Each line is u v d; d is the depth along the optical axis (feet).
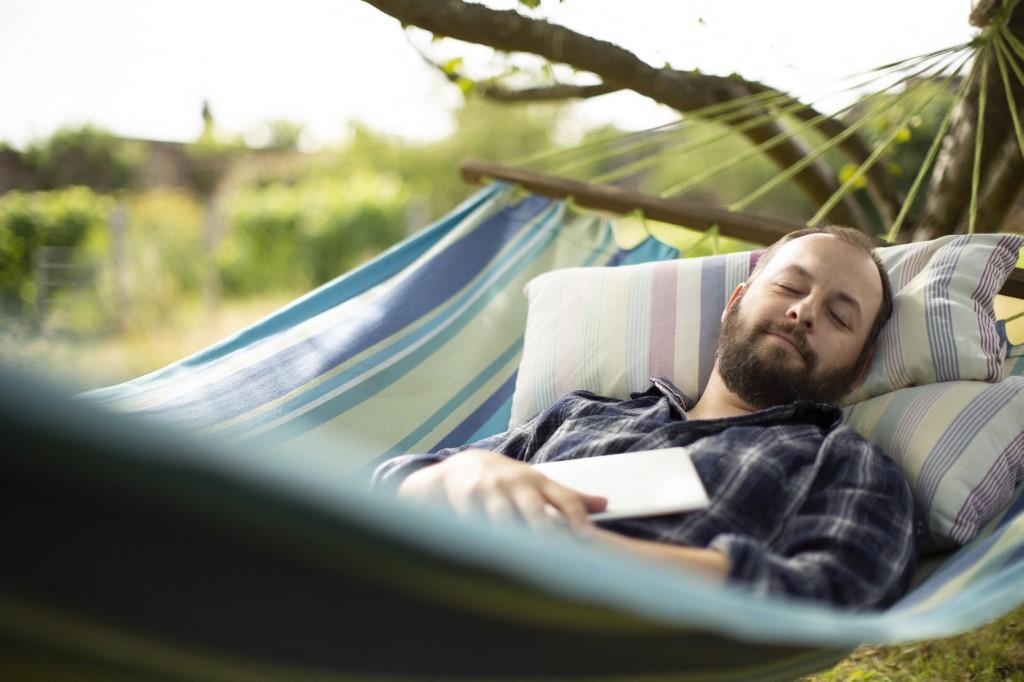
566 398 5.98
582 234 9.05
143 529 2.23
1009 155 8.64
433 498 4.25
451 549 2.42
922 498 5.31
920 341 5.89
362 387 7.35
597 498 4.31
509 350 8.13
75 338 28.96
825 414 5.36
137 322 32.73
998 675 7.24
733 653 3.55
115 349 28.89
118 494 2.10
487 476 4.16
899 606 4.05
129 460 2.00
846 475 4.70
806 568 4.00
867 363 6.05
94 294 32.01
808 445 4.95
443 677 3.24
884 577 4.18
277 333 7.64
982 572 4.39
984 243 6.39
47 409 1.84
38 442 1.90
